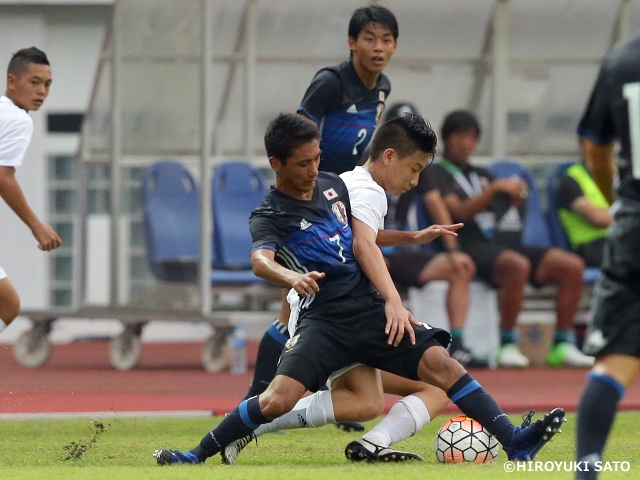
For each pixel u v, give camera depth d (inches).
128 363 1541.6
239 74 1803.6
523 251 1520.7
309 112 828.6
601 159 542.0
